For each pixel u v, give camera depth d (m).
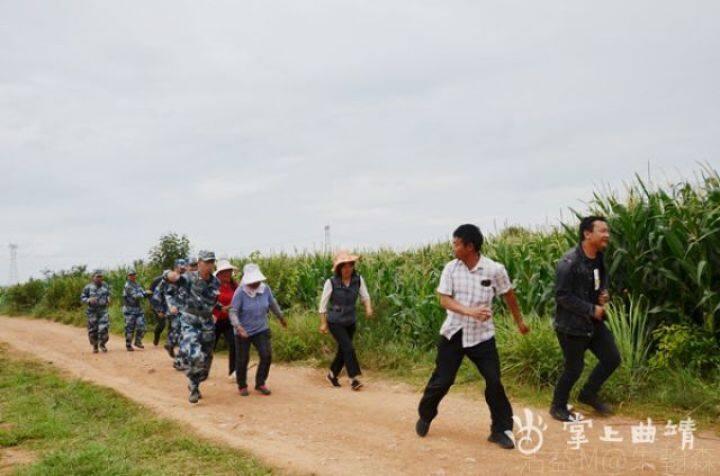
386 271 12.94
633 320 7.24
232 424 6.63
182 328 7.96
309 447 5.67
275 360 11.05
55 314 22.55
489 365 5.39
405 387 8.49
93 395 8.16
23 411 7.39
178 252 21.00
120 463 5.21
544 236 10.63
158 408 7.34
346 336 8.62
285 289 16.28
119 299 22.22
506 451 5.29
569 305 5.83
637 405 6.46
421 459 5.16
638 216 7.58
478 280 5.36
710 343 6.86
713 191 7.29
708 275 7.05
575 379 6.08
